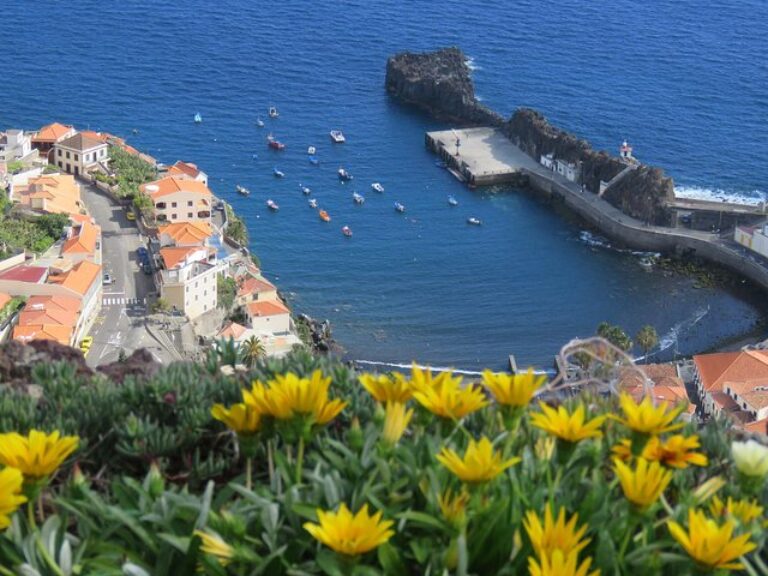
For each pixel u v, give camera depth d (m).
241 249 110.19
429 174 142.62
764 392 83.56
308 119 158.62
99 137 126.62
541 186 138.00
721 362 88.69
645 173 127.12
